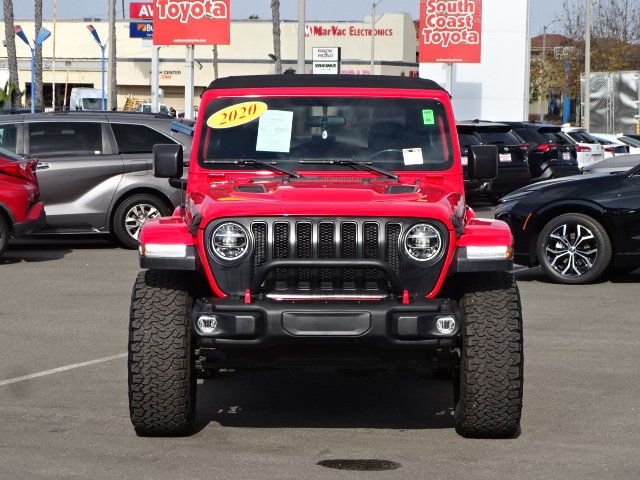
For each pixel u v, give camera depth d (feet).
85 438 21.93
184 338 21.17
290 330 20.21
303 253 20.95
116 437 22.00
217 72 250.37
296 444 21.57
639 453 20.97
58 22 254.27
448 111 25.40
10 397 25.35
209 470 19.81
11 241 61.31
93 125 55.36
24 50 254.47
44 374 27.76
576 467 20.03
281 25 251.60
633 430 22.67
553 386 26.58
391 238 21.03
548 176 82.02
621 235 43.16
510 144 79.77
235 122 25.34
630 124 142.51
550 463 20.29
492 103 119.44
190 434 22.22
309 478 19.36
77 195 54.85
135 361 21.08
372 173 24.77
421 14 117.60
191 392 21.76
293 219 20.93
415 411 24.31
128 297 40.81
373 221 20.95
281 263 20.48
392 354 21.16
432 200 21.75
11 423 23.06
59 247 58.13
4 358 29.73
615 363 29.32
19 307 38.32
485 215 75.61
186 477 19.40
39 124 54.85
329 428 22.81
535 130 84.43
